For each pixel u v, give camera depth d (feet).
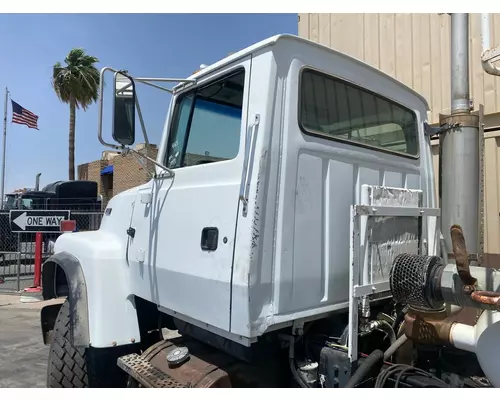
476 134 9.21
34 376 15.37
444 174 9.50
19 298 28.86
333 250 7.84
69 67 75.82
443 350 7.67
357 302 7.16
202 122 8.61
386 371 6.92
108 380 10.06
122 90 8.13
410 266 6.98
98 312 9.52
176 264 8.18
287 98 7.31
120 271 9.98
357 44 19.95
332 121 8.17
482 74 15.51
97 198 47.32
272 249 6.88
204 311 7.42
